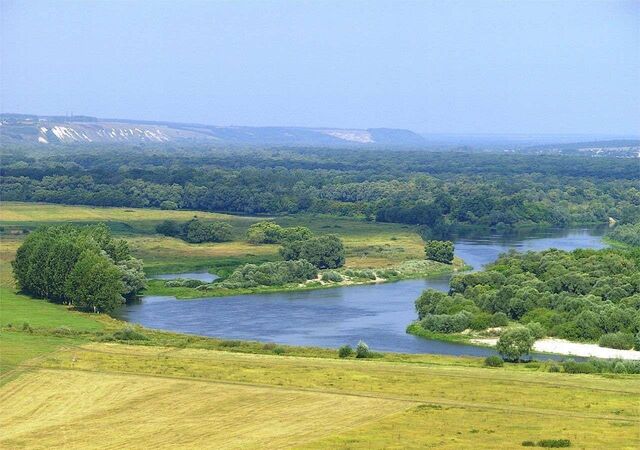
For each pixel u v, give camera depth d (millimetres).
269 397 153625
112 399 151750
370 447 125000
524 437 130000
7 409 145375
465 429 134625
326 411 145375
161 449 124062
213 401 150875
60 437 129750
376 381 166125
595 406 148875
